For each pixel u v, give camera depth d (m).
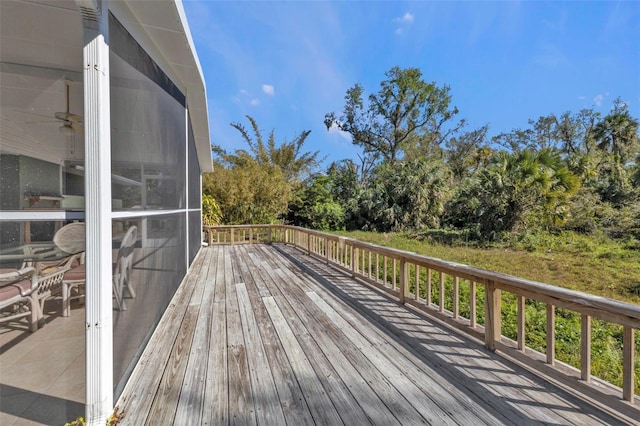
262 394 1.83
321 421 1.59
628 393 1.56
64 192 2.69
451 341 2.58
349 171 18.62
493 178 10.58
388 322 3.02
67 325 2.39
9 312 2.27
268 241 9.57
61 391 1.72
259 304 3.59
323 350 2.42
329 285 4.46
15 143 2.65
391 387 1.91
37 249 2.30
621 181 12.94
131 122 2.13
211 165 7.75
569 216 10.25
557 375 1.88
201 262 6.32
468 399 1.78
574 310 1.81
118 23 1.91
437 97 20.89
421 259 3.22
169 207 3.44
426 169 14.45
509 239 10.08
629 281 5.67
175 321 3.04
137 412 1.65
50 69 2.71
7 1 1.80
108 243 1.60
